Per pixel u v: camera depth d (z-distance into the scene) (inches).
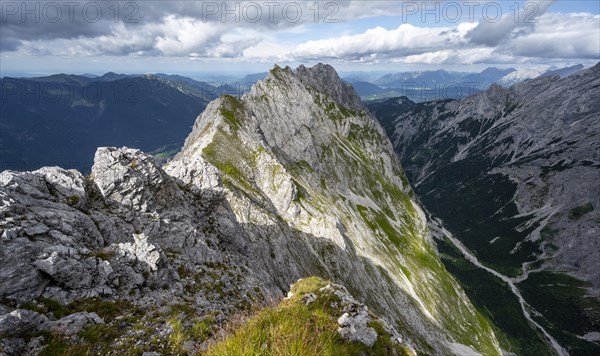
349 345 589.3
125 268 954.7
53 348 594.9
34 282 741.9
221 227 1924.2
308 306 719.1
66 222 980.6
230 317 820.0
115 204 1314.0
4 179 987.9
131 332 690.8
